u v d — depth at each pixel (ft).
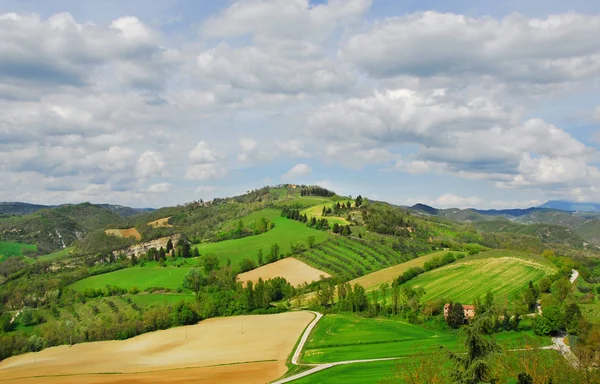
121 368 425.69
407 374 231.50
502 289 603.67
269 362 403.13
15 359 513.86
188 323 589.73
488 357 165.07
